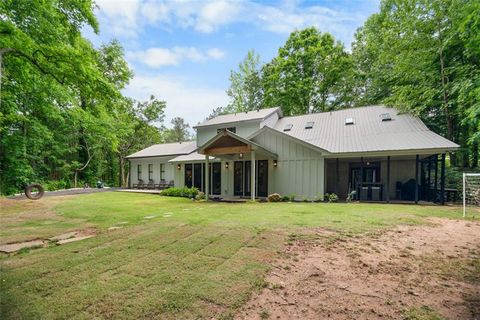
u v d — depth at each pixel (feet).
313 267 10.59
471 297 8.30
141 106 91.15
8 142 48.34
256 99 93.45
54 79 20.42
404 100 42.91
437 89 40.11
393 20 50.55
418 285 9.12
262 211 25.14
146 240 14.16
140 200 39.40
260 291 8.47
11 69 20.39
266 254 11.91
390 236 15.23
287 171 39.75
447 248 13.16
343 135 41.19
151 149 75.77
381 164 43.62
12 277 9.26
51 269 10.02
